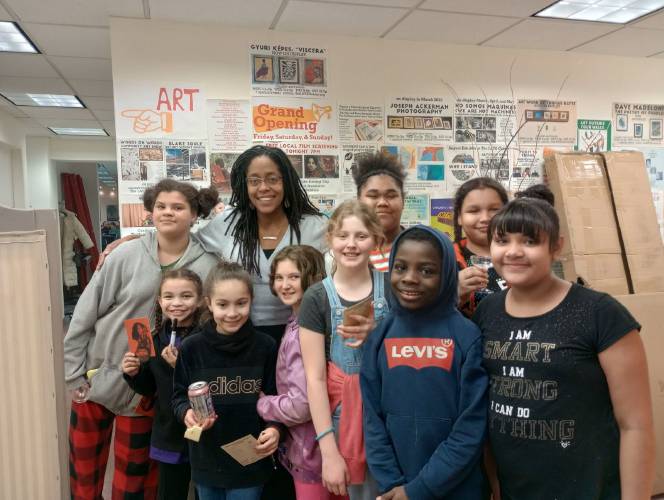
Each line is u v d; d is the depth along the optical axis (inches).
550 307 46.2
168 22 115.0
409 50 131.0
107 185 402.3
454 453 46.4
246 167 74.0
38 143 282.8
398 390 50.1
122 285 75.2
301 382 58.8
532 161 141.2
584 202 127.9
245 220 76.0
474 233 67.4
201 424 57.7
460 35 128.1
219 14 111.9
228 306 62.0
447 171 135.1
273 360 65.6
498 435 46.6
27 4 105.7
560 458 43.5
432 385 49.2
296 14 112.8
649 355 95.2
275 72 121.9
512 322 47.6
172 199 73.4
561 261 126.4
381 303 57.1
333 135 126.5
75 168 343.6
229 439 61.7
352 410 54.7
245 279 63.8
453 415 48.8
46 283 58.2
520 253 45.8
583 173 130.2
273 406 60.0
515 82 139.5
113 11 109.7
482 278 58.7
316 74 124.7
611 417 44.5
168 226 73.5
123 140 113.8
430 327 50.9
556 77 142.8
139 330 67.7
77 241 289.0
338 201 127.3
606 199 129.5
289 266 65.1
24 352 57.2
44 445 58.4
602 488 44.1
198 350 63.6
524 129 140.6
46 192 285.6
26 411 57.5
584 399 43.4
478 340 49.5
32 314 57.4
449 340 49.9
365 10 111.7
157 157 115.6
